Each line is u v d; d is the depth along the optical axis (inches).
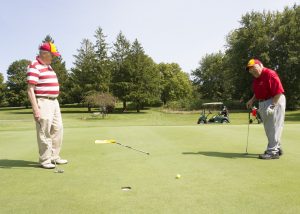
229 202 135.2
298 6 2036.2
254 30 2025.1
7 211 129.6
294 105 2058.3
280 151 231.1
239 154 241.8
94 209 130.0
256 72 234.2
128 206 132.6
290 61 1827.0
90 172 191.9
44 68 213.0
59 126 218.7
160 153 248.7
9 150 280.5
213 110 2263.8
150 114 2247.8
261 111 234.8
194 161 217.3
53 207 133.0
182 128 433.7
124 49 2539.4
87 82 2487.7
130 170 194.5
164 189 154.9
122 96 2475.4
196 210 127.0
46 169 202.2
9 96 3110.2
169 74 3329.2
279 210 125.3
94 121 1692.9
